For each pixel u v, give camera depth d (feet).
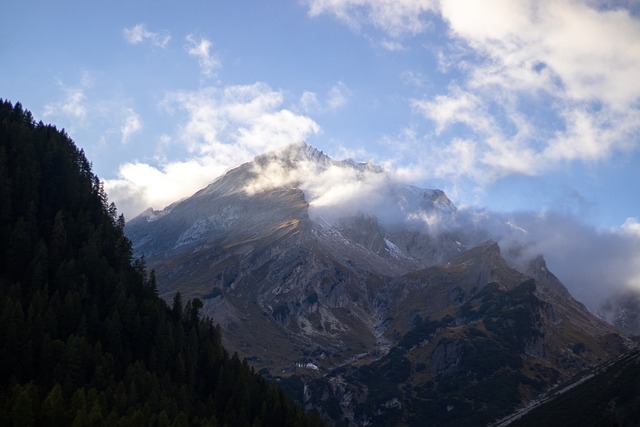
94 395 605.31
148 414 619.26
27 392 572.10
